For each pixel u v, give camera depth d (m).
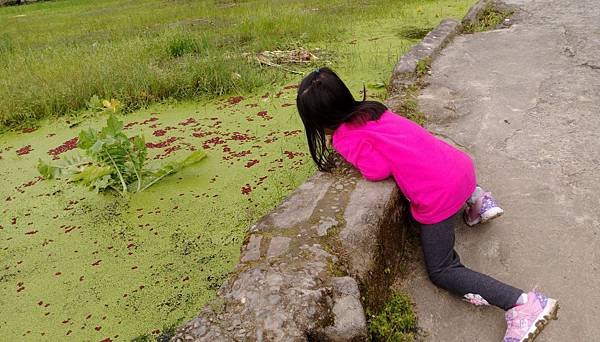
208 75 5.37
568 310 2.22
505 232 2.65
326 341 1.88
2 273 2.98
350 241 2.24
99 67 5.82
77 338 2.51
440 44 5.10
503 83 4.19
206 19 9.07
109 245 3.12
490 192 2.91
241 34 7.37
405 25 7.27
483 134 3.45
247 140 4.16
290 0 10.26
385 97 4.63
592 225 2.63
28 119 5.04
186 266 2.89
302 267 2.07
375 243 2.28
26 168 4.16
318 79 2.39
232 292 1.99
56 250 3.13
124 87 5.24
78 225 3.34
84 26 9.80
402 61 4.65
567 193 2.86
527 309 2.04
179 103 5.13
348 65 5.64
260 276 2.03
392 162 2.38
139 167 3.64
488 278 2.20
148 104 5.18
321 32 6.98
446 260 2.30
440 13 7.82
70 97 5.21
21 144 4.62
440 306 2.33
